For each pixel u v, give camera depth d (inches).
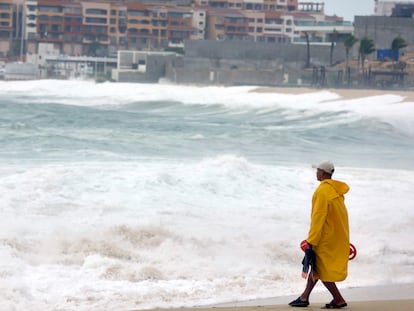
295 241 1055.6
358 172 1729.8
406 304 725.9
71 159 1747.0
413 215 1258.0
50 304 757.9
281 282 876.0
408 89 7500.0
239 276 897.5
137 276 869.8
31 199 1216.8
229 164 1541.6
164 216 1163.9
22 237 974.4
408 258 1021.8
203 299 786.2
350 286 864.9
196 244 1007.0
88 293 795.4
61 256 922.7
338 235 680.4
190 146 2183.8
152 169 1524.4
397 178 1659.7
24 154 1820.9
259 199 1357.0
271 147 2299.5
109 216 1143.6
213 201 1312.7
